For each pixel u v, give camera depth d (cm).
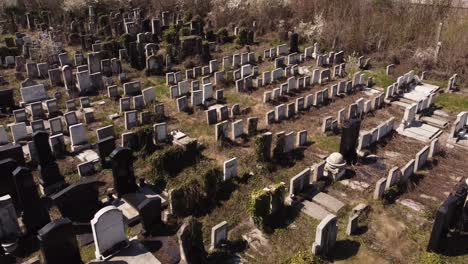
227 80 2491
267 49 3027
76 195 1373
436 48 2712
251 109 2189
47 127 2002
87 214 1420
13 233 1309
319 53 2967
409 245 1289
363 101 2122
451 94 2397
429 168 1673
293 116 2114
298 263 1130
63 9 3800
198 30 3350
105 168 1700
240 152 1794
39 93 2236
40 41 2883
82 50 3066
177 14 3794
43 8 3862
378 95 2250
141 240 1310
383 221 1388
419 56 2730
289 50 3067
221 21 3678
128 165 1490
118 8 3959
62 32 3275
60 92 2353
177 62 2859
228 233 1331
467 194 1326
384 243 1298
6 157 1590
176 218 1395
